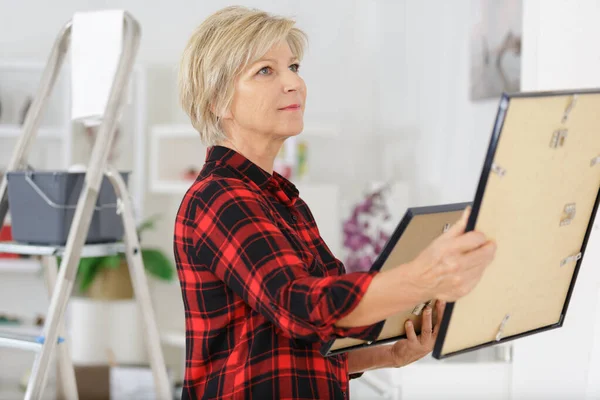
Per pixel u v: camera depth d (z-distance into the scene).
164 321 4.21
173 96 4.32
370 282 0.95
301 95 1.28
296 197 1.34
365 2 4.40
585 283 1.95
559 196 1.03
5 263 3.93
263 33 1.22
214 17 1.27
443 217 1.10
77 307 3.86
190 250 1.17
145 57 4.33
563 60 1.96
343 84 4.41
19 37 4.25
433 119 3.64
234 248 1.09
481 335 1.09
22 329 3.97
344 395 1.25
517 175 0.93
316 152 4.39
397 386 2.33
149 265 3.94
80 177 2.03
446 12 3.46
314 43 4.39
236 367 1.17
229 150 1.24
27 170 2.08
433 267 0.90
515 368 2.16
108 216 2.14
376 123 4.39
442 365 2.33
